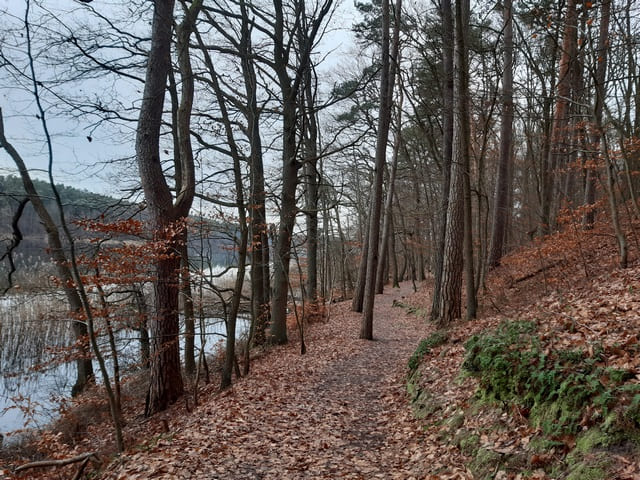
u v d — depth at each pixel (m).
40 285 11.96
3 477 6.84
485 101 12.72
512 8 12.14
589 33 9.05
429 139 18.19
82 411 11.47
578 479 3.27
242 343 16.09
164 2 9.44
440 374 7.14
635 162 12.19
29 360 15.20
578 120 13.55
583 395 3.88
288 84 14.70
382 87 13.16
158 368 10.19
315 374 9.84
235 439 6.00
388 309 22.30
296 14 14.51
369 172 28.44
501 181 17.38
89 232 7.62
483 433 4.72
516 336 5.82
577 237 10.69
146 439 7.83
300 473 4.95
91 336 7.06
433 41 15.36
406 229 31.06
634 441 3.24
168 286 9.76
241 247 10.22
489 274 16.75
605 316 5.61
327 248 27.14
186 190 10.22
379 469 5.02
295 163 14.64
